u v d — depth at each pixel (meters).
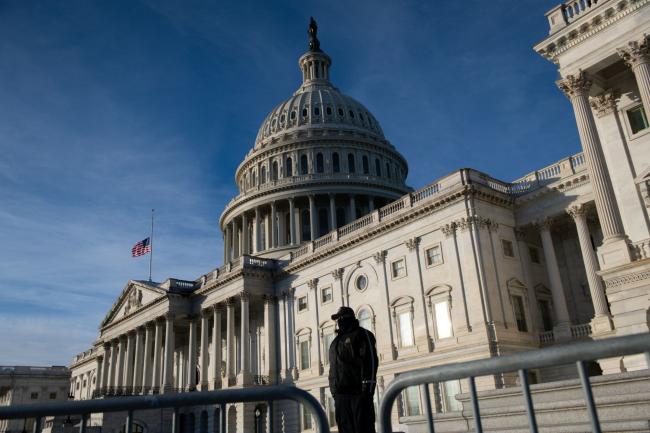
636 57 26.42
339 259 57.72
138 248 84.38
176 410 7.07
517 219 47.22
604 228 26.77
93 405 6.78
